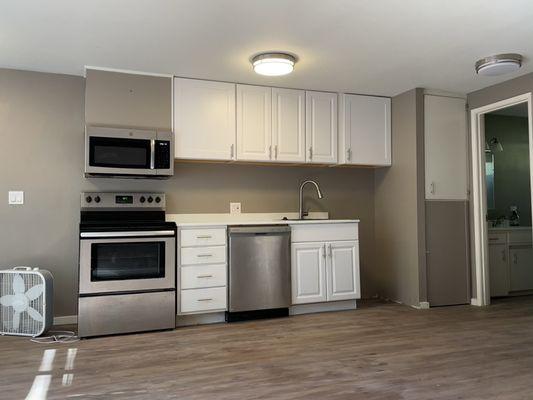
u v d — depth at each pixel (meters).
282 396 2.19
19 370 2.57
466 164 4.51
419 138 4.29
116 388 2.30
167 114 3.80
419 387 2.30
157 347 3.02
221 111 3.98
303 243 3.98
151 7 2.56
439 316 3.89
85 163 3.46
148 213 3.94
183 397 2.18
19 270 3.34
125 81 3.69
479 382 2.37
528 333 3.34
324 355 2.82
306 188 4.66
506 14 2.69
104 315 3.30
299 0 2.49
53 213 3.73
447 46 3.21
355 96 4.48
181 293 3.56
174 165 4.11
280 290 3.84
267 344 3.07
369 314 3.98
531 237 5.05
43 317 3.29
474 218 4.44
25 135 3.68
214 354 2.86
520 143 5.64
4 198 3.61
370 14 2.67
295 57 3.41
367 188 4.91
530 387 2.30
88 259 3.28
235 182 4.36
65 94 3.79
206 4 2.53
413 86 4.25
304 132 4.28
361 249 4.85
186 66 3.61
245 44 3.14
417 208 4.26
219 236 3.71
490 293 4.76
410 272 4.35
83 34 2.95
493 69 3.47
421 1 2.52
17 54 3.33
